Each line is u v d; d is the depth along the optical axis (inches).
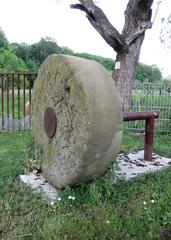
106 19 374.6
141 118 192.9
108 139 133.6
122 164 191.2
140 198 143.9
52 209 131.7
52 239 108.4
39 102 171.8
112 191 143.3
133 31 379.2
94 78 134.6
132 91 373.1
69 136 141.3
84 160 132.5
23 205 135.0
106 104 132.6
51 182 156.4
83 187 142.6
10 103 481.4
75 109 136.4
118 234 114.0
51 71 157.2
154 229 116.7
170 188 150.9
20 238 111.3
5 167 183.3
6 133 308.5
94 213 128.0
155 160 203.8
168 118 346.6
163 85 354.0
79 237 110.2
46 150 163.9
